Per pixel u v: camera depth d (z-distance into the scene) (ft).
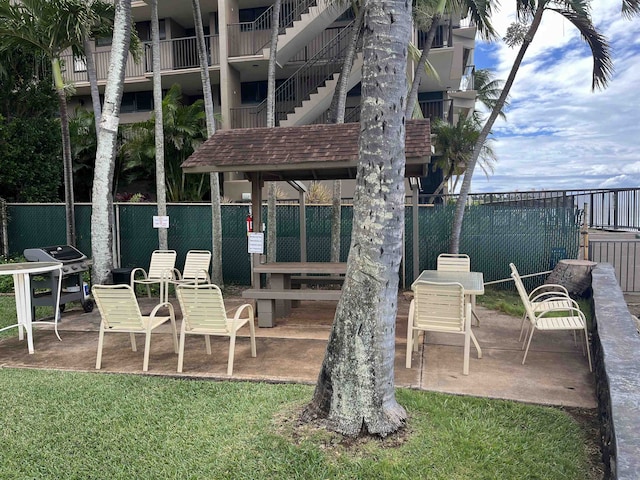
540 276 29.07
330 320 22.79
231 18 51.39
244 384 14.11
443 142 60.59
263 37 50.98
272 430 10.80
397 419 10.58
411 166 23.27
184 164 21.06
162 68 54.29
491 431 10.87
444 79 56.65
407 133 21.02
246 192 48.52
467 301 17.87
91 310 25.76
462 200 28.76
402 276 30.73
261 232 22.85
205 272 27.73
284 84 50.65
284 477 9.13
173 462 9.80
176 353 17.63
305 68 49.55
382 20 9.79
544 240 29.14
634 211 34.71
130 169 47.80
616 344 12.05
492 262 29.96
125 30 26.18
